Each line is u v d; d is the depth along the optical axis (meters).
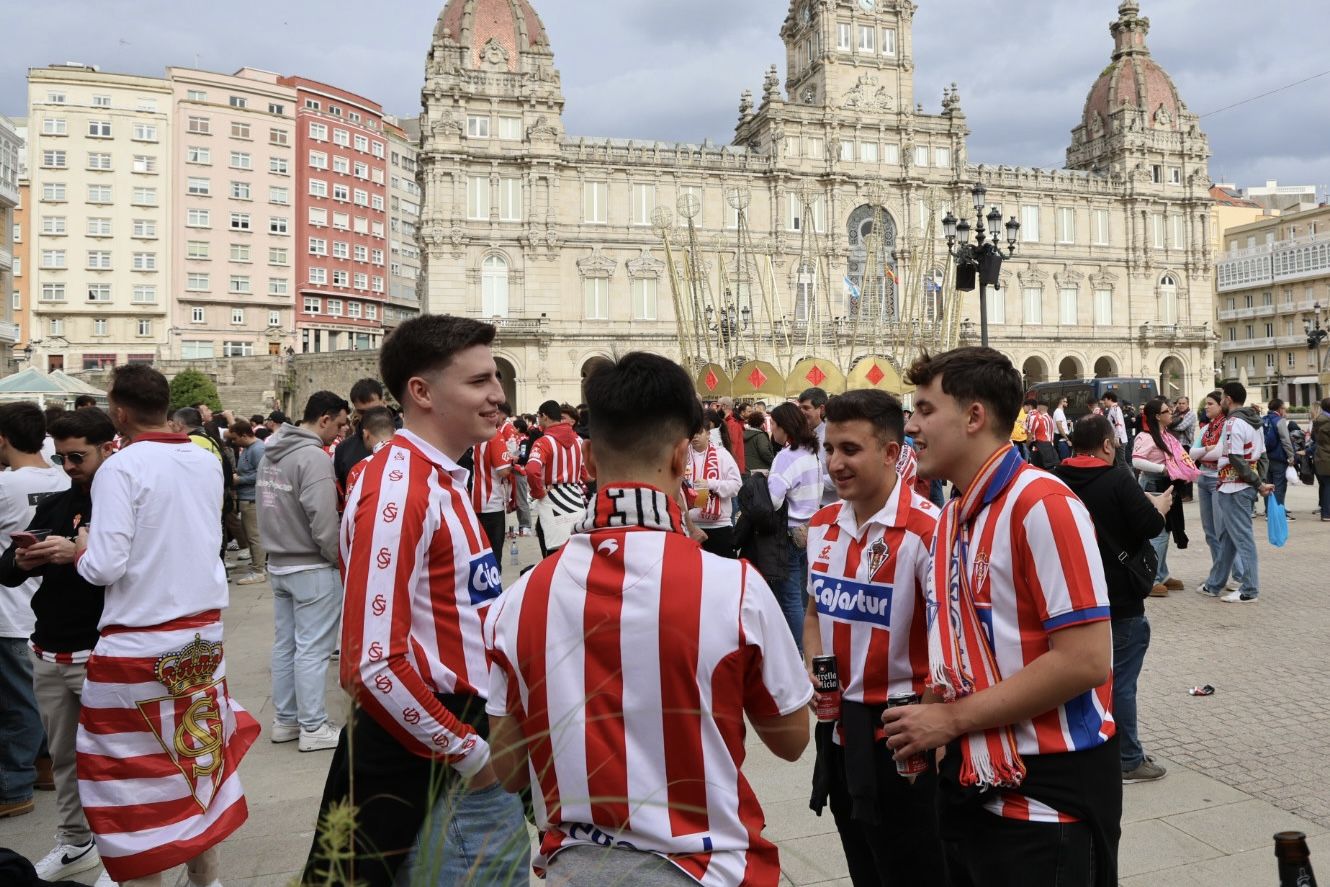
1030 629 2.99
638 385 2.55
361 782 3.28
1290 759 6.46
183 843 4.31
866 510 4.00
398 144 93.56
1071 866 2.90
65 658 5.00
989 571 3.07
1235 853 5.14
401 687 3.07
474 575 3.55
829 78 61.25
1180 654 9.30
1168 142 69.19
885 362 19.00
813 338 36.00
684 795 2.34
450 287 55.09
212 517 4.70
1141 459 12.19
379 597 3.16
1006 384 3.21
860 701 3.86
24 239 73.19
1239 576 11.69
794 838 5.47
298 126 81.88
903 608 3.80
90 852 5.32
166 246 76.38
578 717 2.37
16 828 5.95
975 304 63.66
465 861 3.20
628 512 2.49
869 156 62.00
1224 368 92.75
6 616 6.00
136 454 4.49
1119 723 6.16
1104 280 67.38
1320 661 8.85
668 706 2.35
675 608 2.37
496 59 56.34
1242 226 92.62
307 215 81.62
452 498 3.54
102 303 74.75
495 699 2.63
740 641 2.40
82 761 4.31
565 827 2.43
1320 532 17.30
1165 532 12.19
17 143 46.47
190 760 4.41
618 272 58.62
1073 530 2.90
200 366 63.53
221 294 78.12
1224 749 6.71
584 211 58.19
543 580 2.54
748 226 59.31
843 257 60.62
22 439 6.25
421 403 3.57
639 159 58.56
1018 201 65.56
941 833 3.20
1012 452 3.16
